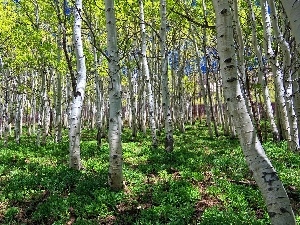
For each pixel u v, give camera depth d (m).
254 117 17.17
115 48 9.62
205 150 17.23
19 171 12.01
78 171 11.50
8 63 21.42
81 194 9.38
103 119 30.00
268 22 14.57
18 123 22.50
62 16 17.36
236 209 8.35
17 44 19.31
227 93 4.78
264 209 8.27
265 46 14.86
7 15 19.72
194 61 36.50
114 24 9.68
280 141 17.73
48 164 13.38
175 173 11.58
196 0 20.45
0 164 13.40
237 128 4.74
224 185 9.85
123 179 10.26
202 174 11.24
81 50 12.36
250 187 9.64
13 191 9.78
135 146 19.20
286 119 14.60
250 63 21.06
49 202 8.76
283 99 14.68
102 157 14.57
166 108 15.44
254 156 4.60
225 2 4.68
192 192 9.09
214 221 7.31
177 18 19.28
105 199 8.84
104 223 8.03
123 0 18.00
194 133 29.36
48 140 26.14
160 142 21.61
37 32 18.11
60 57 19.41
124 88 48.59
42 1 17.67
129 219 8.07
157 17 22.42
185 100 48.53
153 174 11.59
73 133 12.03
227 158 13.23
